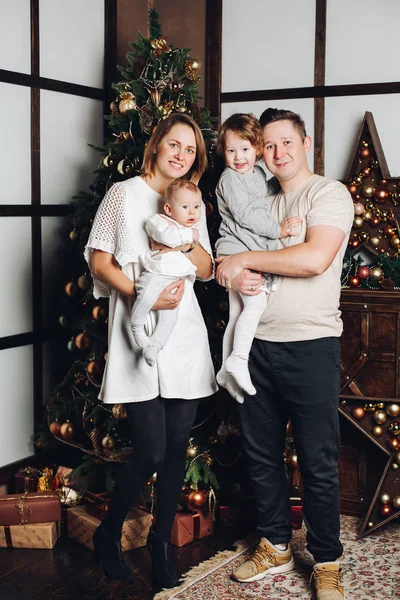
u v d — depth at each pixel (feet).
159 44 10.58
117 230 8.46
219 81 13.04
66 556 10.02
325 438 8.72
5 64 11.29
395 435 10.60
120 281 8.41
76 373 11.42
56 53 12.21
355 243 11.44
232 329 9.12
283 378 8.79
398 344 10.31
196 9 13.33
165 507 9.02
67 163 12.56
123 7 13.47
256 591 9.05
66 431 11.07
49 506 10.29
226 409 10.90
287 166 8.69
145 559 9.87
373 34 11.69
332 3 11.96
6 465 11.75
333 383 8.71
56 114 12.26
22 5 11.51
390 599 8.77
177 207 8.25
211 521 10.73
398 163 11.59
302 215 8.63
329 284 8.60
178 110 10.55
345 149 12.04
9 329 11.67
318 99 12.17
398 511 10.54
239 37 12.82
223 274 8.65
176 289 8.32
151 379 8.52
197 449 10.68
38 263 12.06
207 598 8.85
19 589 9.07
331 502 8.81
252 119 8.77
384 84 11.63
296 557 9.92
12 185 11.54
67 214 12.57
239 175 8.83
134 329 8.29
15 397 11.87
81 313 11.73
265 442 9.33
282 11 12.39
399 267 10.80
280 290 8.64
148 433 8.58
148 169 8.73
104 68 13.26
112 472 10.77
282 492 9.50
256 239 8.78
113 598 8.84
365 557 9.89
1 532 10.29
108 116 10.90
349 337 10.59
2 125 11.30
